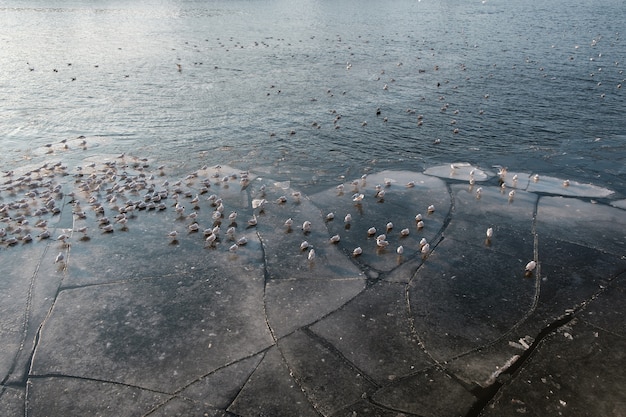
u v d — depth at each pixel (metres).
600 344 7.11
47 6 49.72
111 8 49.88
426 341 7.20
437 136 15.83
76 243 9.77
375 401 6.19
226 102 19.14
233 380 6.52
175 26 38.75
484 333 7.36
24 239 9.78
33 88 20.52
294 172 13.13
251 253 9.44
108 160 13.71
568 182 12.23
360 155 14.36
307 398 6.23
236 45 30.95
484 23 40.94
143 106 18.53
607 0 57.84
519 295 8.23
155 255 9.38
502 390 6.33
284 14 47.97
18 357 6.94
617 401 6.14
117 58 26.41
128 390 6.38
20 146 14.69
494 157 14.15
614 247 9.59
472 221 10.64
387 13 49.16
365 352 6.98
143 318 7.69
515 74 23.33
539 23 40.19
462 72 23.89
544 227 10.35
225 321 7.61
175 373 6.65
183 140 15.34
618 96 19.69
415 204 11.40
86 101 18.98
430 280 8.62
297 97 19.86
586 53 27.67
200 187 12.12
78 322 7.61
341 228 10.36
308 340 7.21
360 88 21.19
